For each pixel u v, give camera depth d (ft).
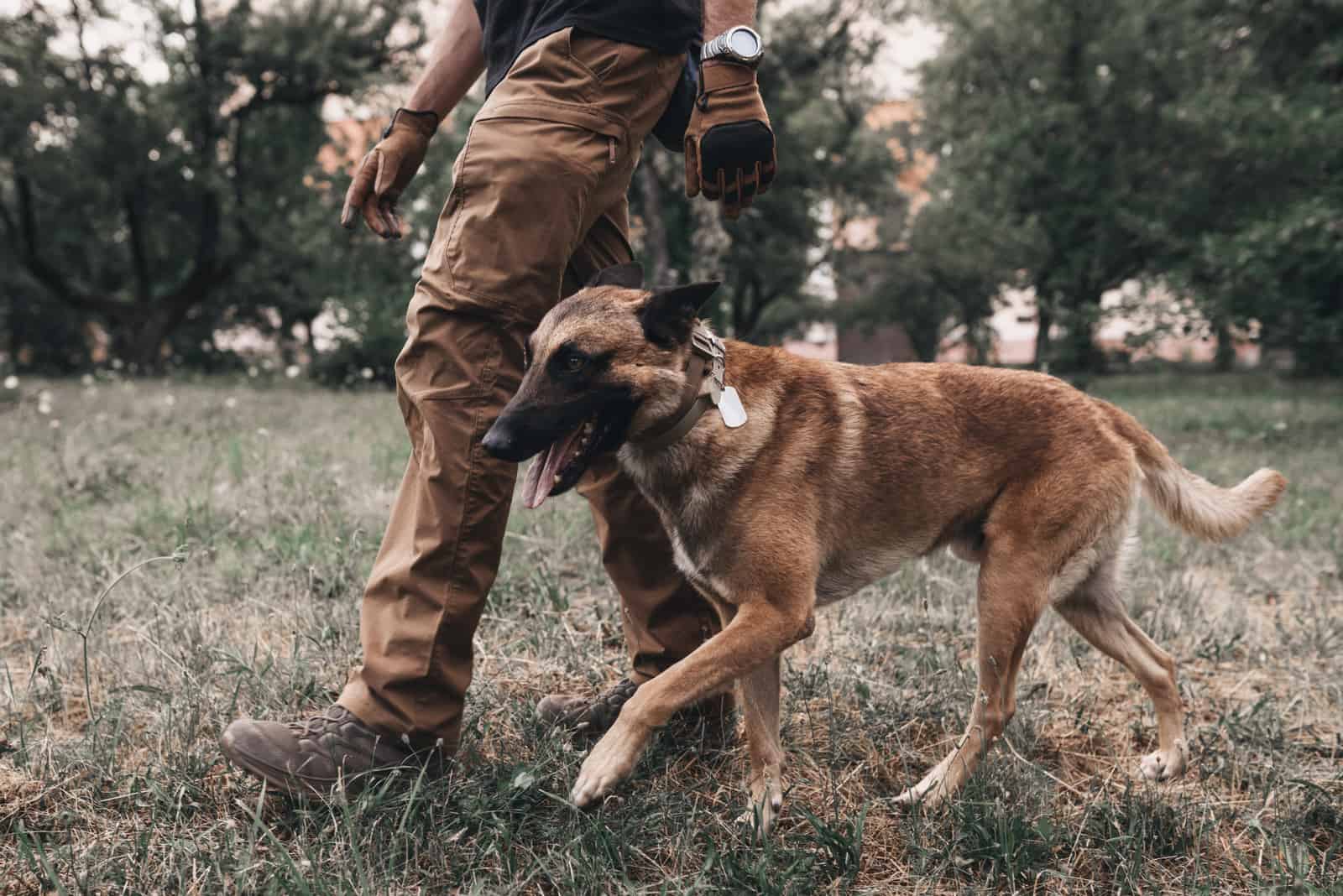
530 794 7.72
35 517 16.22
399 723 7.39
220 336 100.58
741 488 7.93
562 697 9.37
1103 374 68.85
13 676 10.22
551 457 7.68
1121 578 9.80
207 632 10.99
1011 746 8.95
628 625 9.11
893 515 8.89
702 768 8.70
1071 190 55.52
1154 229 49.14
